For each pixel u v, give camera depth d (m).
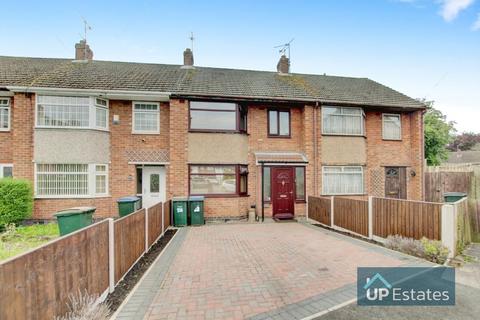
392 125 14.21
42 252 2.78
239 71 16.11
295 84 14.54
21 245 7.10
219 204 11.82
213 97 11.91
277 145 12.99
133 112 12.27
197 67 15.80
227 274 5.22
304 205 12.62
